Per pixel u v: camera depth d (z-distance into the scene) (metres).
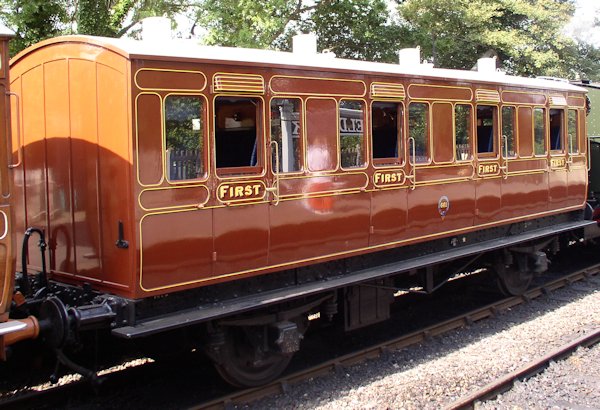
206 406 5.39
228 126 5.42
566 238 10.98
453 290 9.97
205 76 5.11
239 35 11.83
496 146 8.45
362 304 7.02
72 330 4.64
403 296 9.67
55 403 5.66
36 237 5.74
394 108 6.97
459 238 8.16
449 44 18.00
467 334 7.77
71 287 5.31
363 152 6.55
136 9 12.82
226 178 5.29
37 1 11.17
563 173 9.95
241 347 5.81
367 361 6.75
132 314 4.76
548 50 20.30
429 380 6.14
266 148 5.57
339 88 6.22
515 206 8.84
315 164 6.02
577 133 10.38
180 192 4.98
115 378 6.23
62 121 5.31
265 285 5.85
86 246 5.20
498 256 8.97
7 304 4.39
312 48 7.06
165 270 4.93
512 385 6.01
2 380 5.94
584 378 6.23
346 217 6.36
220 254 5.28
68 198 5.33
